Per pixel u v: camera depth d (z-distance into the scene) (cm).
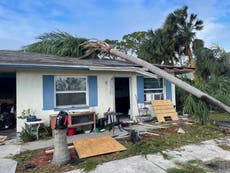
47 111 834
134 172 454
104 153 562
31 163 506
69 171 462
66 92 888
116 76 1025
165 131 824
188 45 2116
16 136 786
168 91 1210
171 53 2173
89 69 879
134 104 1071
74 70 893
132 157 541
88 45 1392
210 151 588
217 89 1487
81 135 779
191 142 673
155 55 2192
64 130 507
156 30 2191
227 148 616
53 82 855
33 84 812
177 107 1311
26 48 1956
